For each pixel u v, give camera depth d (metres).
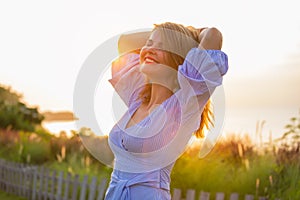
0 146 11.34
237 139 6.20
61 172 6.79
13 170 8.25
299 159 5.37
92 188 5.94
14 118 16.45
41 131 15.66
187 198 4.71
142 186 2.01
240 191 5.06
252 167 5.45
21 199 7.74
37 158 9.71
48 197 7.29
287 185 4.97
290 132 5.73
